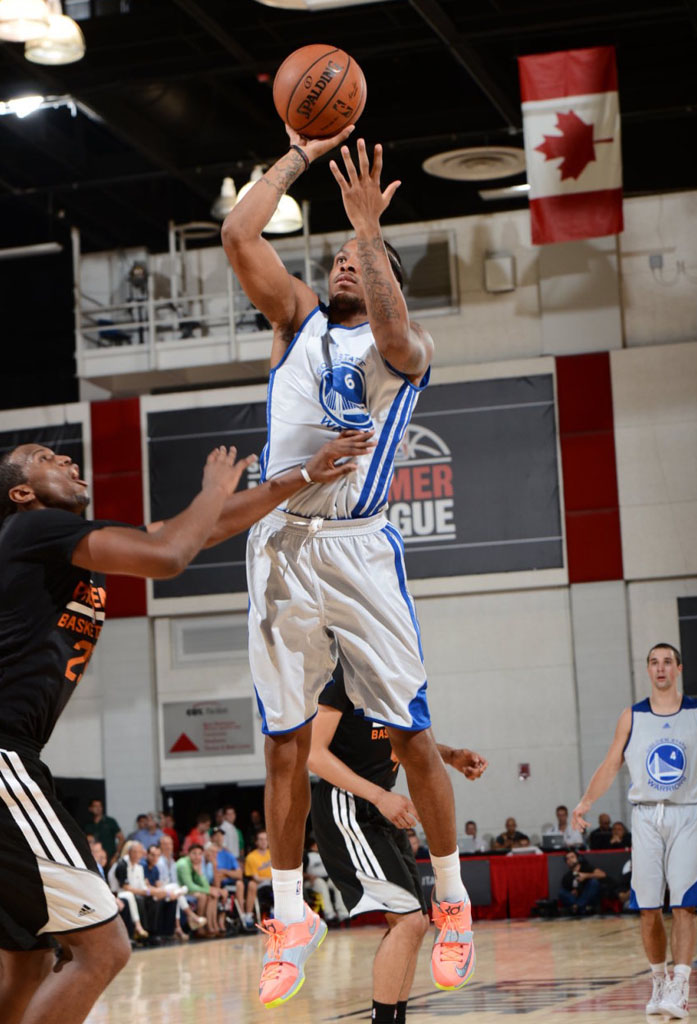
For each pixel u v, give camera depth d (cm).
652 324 2403
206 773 2433
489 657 2366
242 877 2109
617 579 2322
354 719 612
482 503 2381
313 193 2512
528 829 2311
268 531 437
